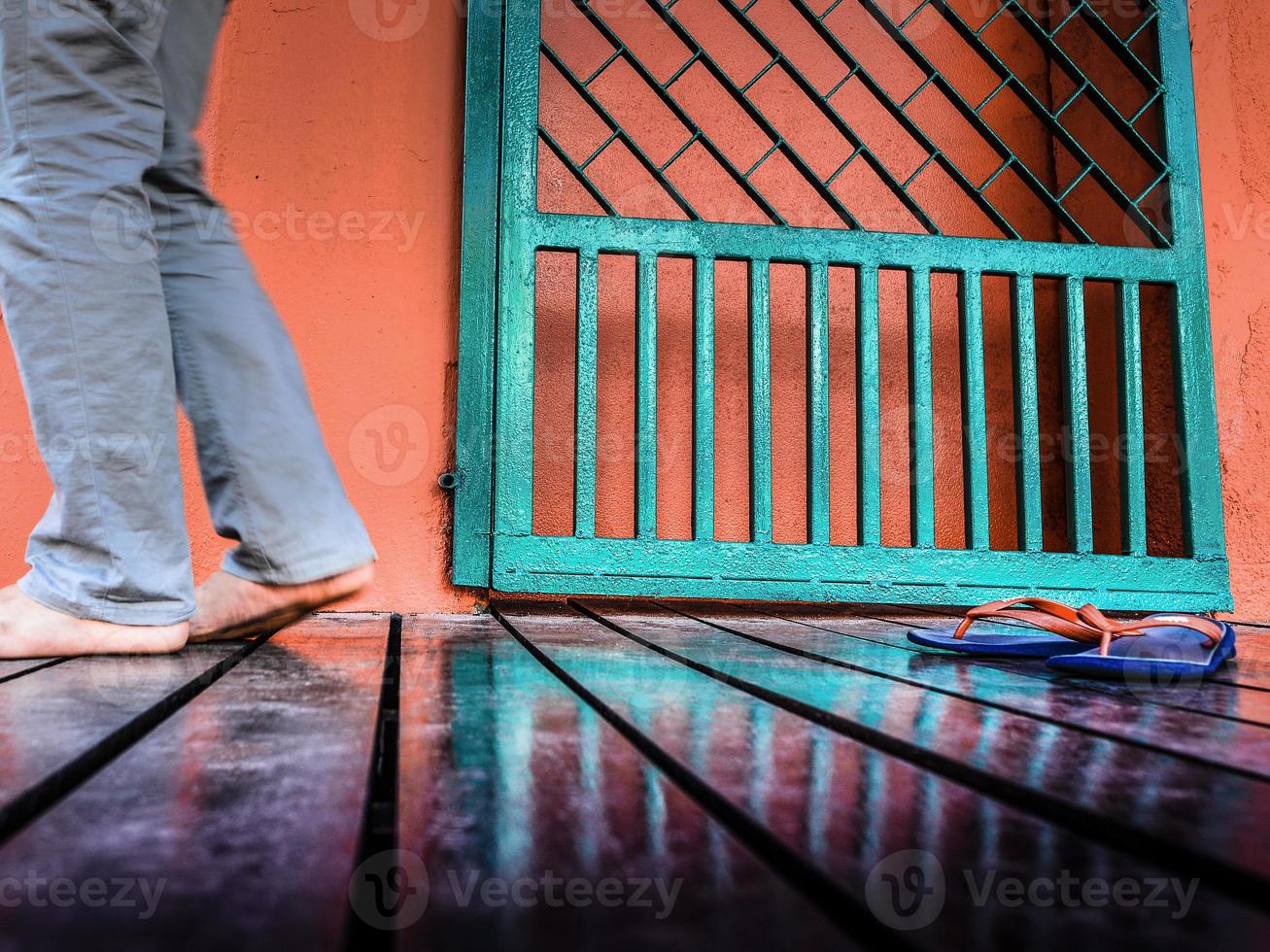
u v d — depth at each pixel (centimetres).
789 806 49
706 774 56
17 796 47
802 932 32
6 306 106
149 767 56
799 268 259
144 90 111
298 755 60
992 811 49
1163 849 44
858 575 206
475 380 202
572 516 243
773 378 256
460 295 205
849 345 261
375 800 57
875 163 218
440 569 202
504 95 209
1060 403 272
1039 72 278
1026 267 218
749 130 263
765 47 219
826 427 210
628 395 249
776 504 254
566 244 206
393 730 72
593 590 199
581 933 32
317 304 203
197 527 196
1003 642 133
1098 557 214
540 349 246
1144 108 229
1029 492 213
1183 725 82
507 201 206
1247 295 240
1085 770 60
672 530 247
